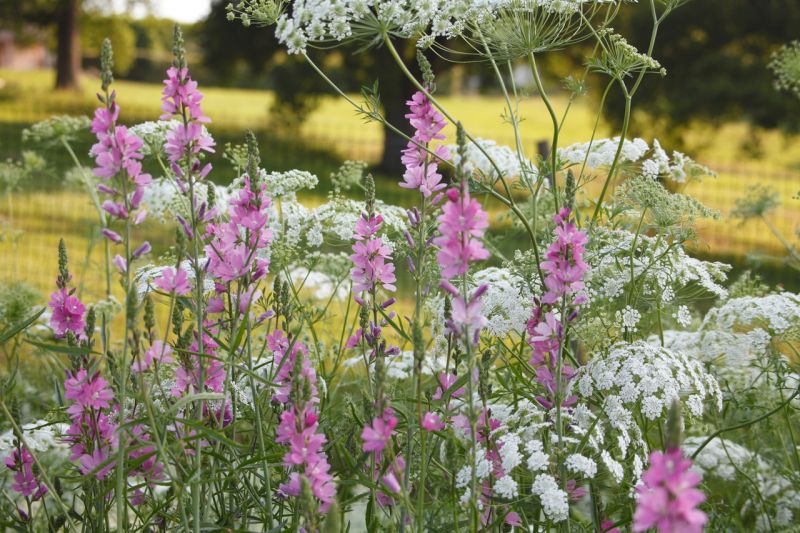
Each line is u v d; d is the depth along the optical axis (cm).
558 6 341
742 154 2145
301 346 285
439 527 306
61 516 320
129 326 250
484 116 4375
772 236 1498
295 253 420
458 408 281
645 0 1894
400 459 261
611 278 359
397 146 2348
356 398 363
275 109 2672
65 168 1680
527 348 397
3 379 326
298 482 243
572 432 303
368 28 346
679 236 373
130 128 438
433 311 383
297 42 340
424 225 298
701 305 509
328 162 2394
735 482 406
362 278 299
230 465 264
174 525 317
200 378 277
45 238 1187
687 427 412
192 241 282
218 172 1991
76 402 293
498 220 477
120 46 4606
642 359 318
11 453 326
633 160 447
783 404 332
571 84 350
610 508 323
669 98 1920
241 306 293
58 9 4075
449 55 2355
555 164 352
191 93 277
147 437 297
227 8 357
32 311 489
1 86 4175
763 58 1914
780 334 384
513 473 297
